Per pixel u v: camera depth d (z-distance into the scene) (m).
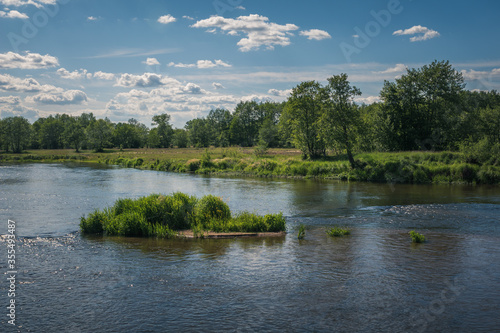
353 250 13.48
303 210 22.48
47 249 13.77
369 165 43.22
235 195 29.31
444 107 60.03
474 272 10.99
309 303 8.88
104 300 9.13
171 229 16.67
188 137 157.75
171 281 10.38
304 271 11.18
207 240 15.16
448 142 58.75
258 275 10.84
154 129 166.38
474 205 23.72
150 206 17.70
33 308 8.70
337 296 9.30
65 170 58.72
